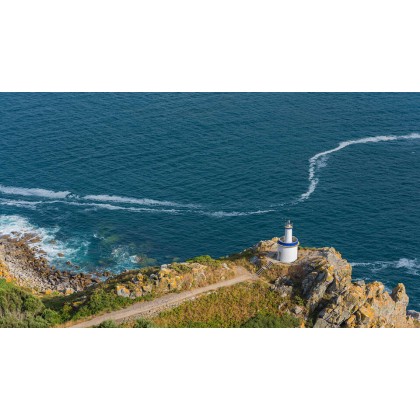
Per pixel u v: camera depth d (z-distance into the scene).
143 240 144.50
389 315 96.19
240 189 159.12
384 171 167.88
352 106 199.75
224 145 177.12
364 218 148.62
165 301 92.50
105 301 91.81
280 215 149.88
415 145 181.00
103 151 176.00
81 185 163.62
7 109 196.88
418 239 141.75
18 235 146.75
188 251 140.75
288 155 173.38
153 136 181.50
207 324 90.00
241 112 193.62
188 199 156.25
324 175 165.12
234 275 98.31
